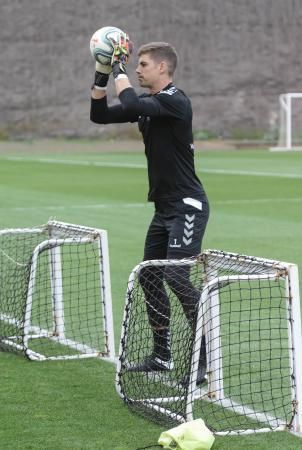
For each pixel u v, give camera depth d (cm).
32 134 9212
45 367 1405
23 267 1814
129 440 1092
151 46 1309
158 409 1182
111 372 1377
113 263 2277
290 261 2322
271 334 1566
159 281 1331
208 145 8431
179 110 1288
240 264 1180
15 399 1244
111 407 1213
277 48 9619
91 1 9369
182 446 1056
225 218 3189
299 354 1131
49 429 1128
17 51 9350
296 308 1127
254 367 1400
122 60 1282
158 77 1313
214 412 1205
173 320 1328
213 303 1219
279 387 1311
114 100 8588
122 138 9012
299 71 9631
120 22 9369
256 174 5131
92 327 1656
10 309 1659
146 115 1273
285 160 6353
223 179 4825
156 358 1310
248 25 9556
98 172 5366
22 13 9350
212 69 9494
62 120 9262
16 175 5206
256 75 9562
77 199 3859
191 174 1328
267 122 9488
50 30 9356
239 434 1119
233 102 9494
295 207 3528
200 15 9462
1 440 1089
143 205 3619
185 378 1176
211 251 1216
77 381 1330
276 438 1106
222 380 1274
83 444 1078
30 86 9338
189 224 1314
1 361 1439
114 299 1880
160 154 1316
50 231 1594
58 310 1576
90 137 9131
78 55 9350
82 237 1492
